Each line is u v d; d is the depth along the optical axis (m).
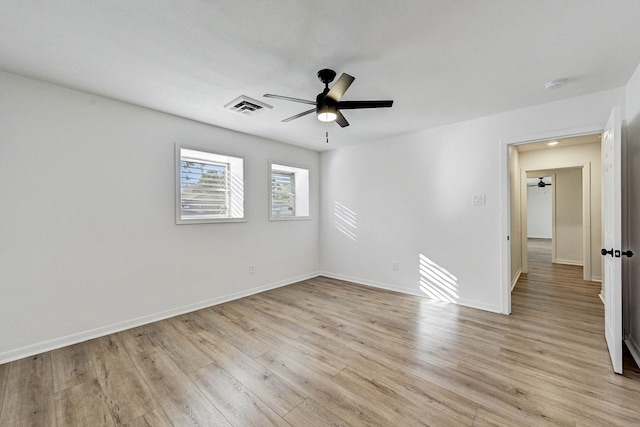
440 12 1.60
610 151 2.22
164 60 2.12
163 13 1.61
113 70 2.26
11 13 1.58
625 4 1.53
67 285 2.55
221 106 3.00
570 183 5.95
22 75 2.32
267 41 1.88
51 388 1.92
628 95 2.47
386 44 1.92
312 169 5.06
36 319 2.40
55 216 2.49
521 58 2.09
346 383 1.94
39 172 2.41
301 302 3.68
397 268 4.16
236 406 1.73
